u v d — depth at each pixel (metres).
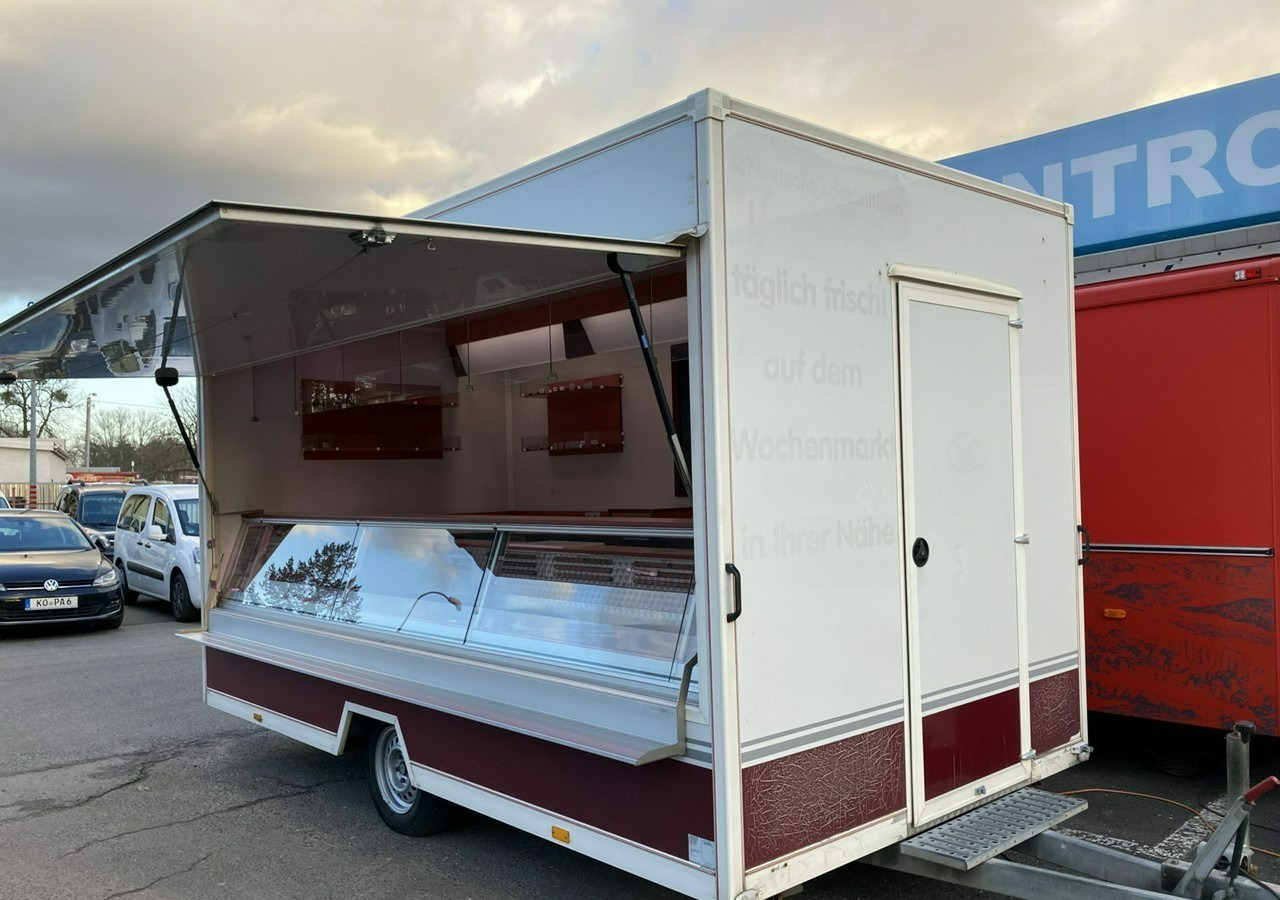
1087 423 4.87
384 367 5.51
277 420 5.87
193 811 4.73
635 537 3.42
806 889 3.65
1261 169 6.94
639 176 3.03
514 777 3.42
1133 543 4.69
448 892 3.73
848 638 3.05
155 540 11.61
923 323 3.40
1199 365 4.49
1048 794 3.64
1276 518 4.25
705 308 2.75
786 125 2.96
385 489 6.26
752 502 2.79
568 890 3.73
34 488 34.09
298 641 4.85
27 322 3.61
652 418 5.74
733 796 2.69
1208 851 2.83
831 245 3.08
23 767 5.50
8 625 9.66
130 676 7.98
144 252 2.80
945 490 3.44
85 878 3.94
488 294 3.61
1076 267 5.18
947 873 3.07
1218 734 4.91
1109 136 7.61
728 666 2.70
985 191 3.71
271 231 2.51
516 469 6.85
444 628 4.10
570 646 3.48
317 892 3.76
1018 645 3.73
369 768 4.47
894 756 3.19
